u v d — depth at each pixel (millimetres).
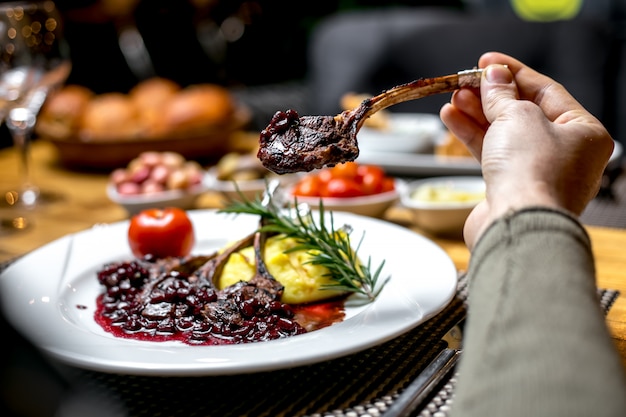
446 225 778
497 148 440
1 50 838
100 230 729
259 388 475
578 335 330
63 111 1077
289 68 1979
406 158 1021
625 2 1853
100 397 469
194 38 1843
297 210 602
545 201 402
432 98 1519
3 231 831
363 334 486
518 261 369
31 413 453
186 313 556
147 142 1062
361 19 1630
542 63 1448
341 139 493
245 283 568
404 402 447
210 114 1092
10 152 1252
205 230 749
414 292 552
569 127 453
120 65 1787
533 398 310
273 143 496
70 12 1595
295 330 527
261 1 1848
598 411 298
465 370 351
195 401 463
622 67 1427
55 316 548
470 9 2102
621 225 795
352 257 607
